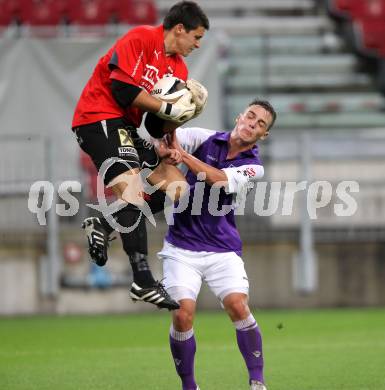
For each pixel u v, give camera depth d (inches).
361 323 1946.4
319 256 2341.3
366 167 2358.5
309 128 3075.8
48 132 2343.8
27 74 2356.1
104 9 2952.8
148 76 942.4
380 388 1121.4
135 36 932.6
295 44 3346.5
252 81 3169.3
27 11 2935.5
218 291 1020.5
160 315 2262.6
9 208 2246.6
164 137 997.2
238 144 1035.3
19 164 2214.6
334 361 1375.5
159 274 2255.2
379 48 3238.2
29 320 2154.3
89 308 2300.7
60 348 1612.9
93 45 2367.1
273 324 1959.9
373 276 2351.1
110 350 1573.6
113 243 2293.3
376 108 3152.1
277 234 2320.4
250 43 3339.1
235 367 1328.7
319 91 3203.7
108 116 933.2
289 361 1385.3
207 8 3501.5
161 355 1488.7
